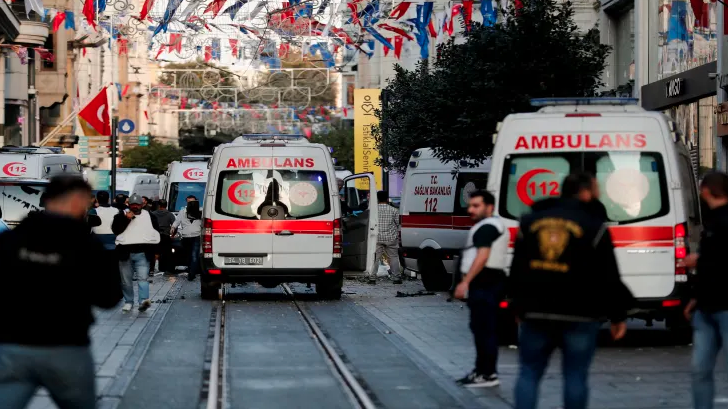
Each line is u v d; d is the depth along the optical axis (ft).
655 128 62.54
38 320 28.09
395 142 156.46
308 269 95.66
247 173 95.55
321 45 161.48
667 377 52.65
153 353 61.72
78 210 29.73
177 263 151.23
